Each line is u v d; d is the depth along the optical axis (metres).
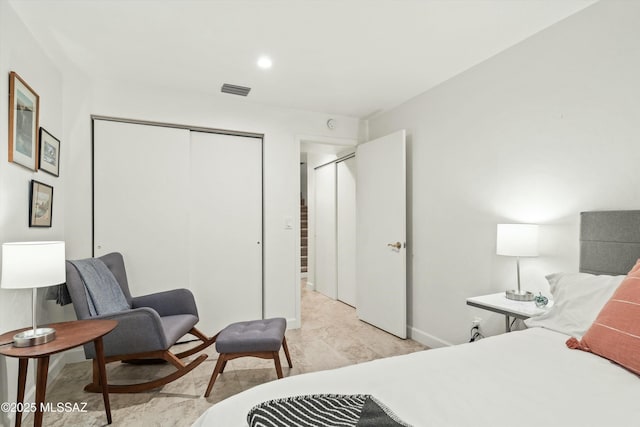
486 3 1.87
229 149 3.40
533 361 1.28
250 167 3.49
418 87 3.06
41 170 2.27
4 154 1.77
